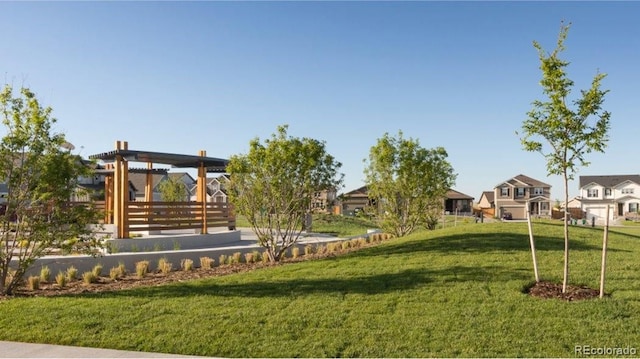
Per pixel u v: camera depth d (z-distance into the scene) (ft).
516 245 40.75
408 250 40.70
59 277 34.94
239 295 27.35
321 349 19.16
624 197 211.20
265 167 43.42
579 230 55.01
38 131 31.30
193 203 64.23
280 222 45.88
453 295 25.44
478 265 32.68
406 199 67.05
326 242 59.98
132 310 24.62
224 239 66.74
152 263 44.55
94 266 41.50
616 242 46.09
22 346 20.36
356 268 33.94
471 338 19.69
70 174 32.27
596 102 24.97
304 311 23.67
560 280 28.37
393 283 28.63
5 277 31.63
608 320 21.09
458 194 217.56
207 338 20.57
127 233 56.34
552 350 18.35
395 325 21.40
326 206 48.57
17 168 31.24
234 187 45.75
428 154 68.03
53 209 32.35
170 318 23.17
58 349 19.94
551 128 25.34
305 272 33.55
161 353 19.44
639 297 24.26
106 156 57.00
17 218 31.73
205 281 32.09
